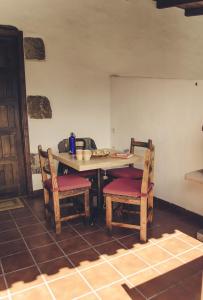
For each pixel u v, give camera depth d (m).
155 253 2.44
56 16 3.76
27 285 2.06
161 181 3.53
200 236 2.65
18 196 3.98
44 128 3.96
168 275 2.14
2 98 3.68
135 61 4.52
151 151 2.69
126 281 2.08
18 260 2.38
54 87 3.94
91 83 4.25
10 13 3.47
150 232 2.82
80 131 4.29
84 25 3.99
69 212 3.39
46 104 3.91
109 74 4.36
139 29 4.43
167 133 3.38
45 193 3.12
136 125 3.93
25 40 3.62
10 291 2.01
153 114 3.58
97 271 2.21
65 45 3.91
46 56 3.80
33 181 3.97
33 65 3.73
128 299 1.90
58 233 2.83
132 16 4.33
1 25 3.46
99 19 4.08
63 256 2.43
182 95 3.13
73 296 1.94
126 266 2.26
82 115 4.26
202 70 5.11
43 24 3.70
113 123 4.47
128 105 4.05
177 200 3.33
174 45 4.79
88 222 3.03
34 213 3.40
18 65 3.65
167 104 3.34
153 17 4.51
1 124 3.73
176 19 4.72
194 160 3.07
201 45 5.01
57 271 2.22
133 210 3.37
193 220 3.10
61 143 3.86
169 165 3.39
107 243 2.63
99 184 3.25
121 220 3.14
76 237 2.76
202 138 2.95
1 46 3.58
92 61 4.17
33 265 2.31
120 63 4.40
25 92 3.72
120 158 3.04
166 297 1.91
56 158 3.23
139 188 2.68
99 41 4.16
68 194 2.84
